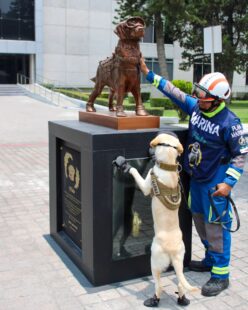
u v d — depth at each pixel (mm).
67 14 31938
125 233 3807
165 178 3281
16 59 31953
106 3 33000
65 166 4395
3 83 31969
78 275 3980
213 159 3572
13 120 17625
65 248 4465
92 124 4230
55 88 30422
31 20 30875
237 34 28859
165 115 19031
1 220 5570
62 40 32125
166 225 3311
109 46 33719
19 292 3654
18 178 8039
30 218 5676
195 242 4934
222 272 3744
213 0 25031
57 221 4695
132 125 3771
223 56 27062
